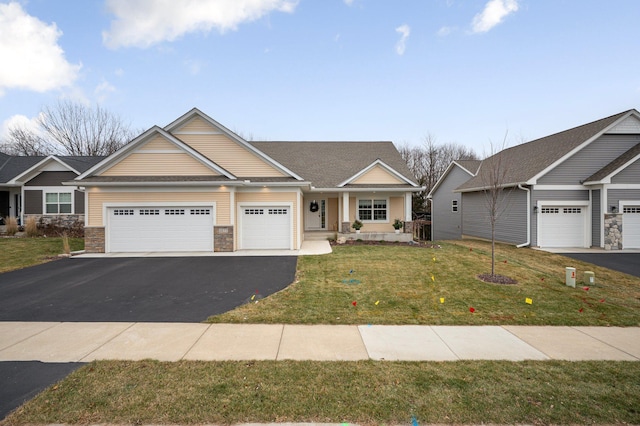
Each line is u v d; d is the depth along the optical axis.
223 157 15.31
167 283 8.48
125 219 13.60
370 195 19.36
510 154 20.69
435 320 5.84
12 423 3.06
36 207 20.00
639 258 12.83
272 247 14.49
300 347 4.73
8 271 9.95
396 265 10.64
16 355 4.47
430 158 47.66
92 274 9.50
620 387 3.70
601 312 6.31
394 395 3.51
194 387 3.64
